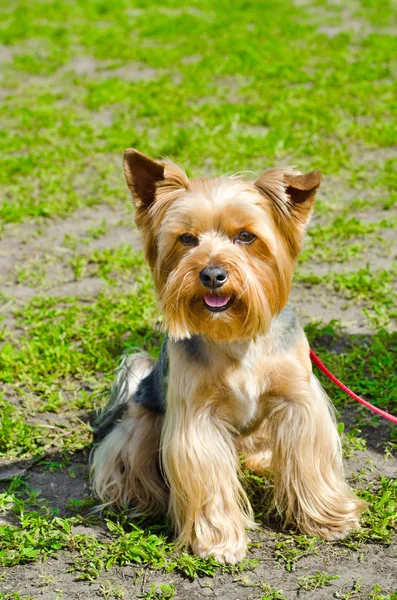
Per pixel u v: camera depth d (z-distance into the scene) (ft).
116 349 4.99
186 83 9.57
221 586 3.68
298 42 11.08
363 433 4.36
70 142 8.04
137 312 5.20
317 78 9.36
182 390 3.82
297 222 3.81
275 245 3.76
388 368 4.68
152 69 10.44
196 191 3.76
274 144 7.42
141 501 4.11
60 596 3.67
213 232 3.73
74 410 4.62
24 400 4.68
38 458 4.33
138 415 4.14
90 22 13.41
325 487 3.91
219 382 3.79
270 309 3.79
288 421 3.88
